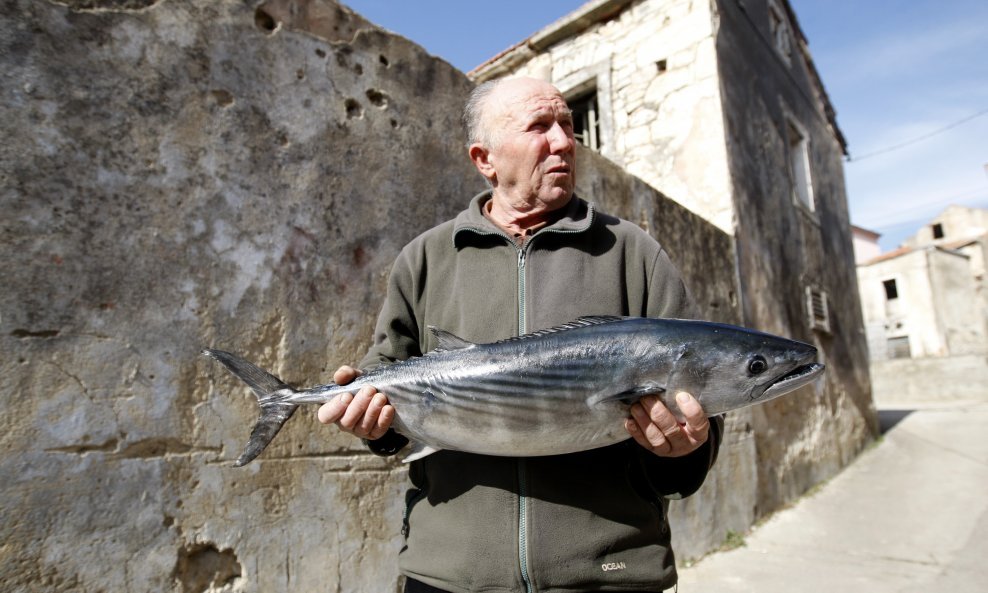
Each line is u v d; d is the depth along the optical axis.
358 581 2.98
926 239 38.41
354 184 3.33
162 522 2.39
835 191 12.22
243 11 3.01
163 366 2.49
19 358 2.14
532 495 1.67
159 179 2.59
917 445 10.87
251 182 2.90
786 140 9.87
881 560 5.25
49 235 2.26
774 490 6.84
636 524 1.69
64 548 2.14
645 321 1.70
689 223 6.21
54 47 2.38
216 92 2.84
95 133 2.44
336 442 3.02
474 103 2.21
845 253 12.08
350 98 3.41
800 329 8.67
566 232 1.90
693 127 7.59
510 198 2.05
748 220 7.56
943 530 6.04
